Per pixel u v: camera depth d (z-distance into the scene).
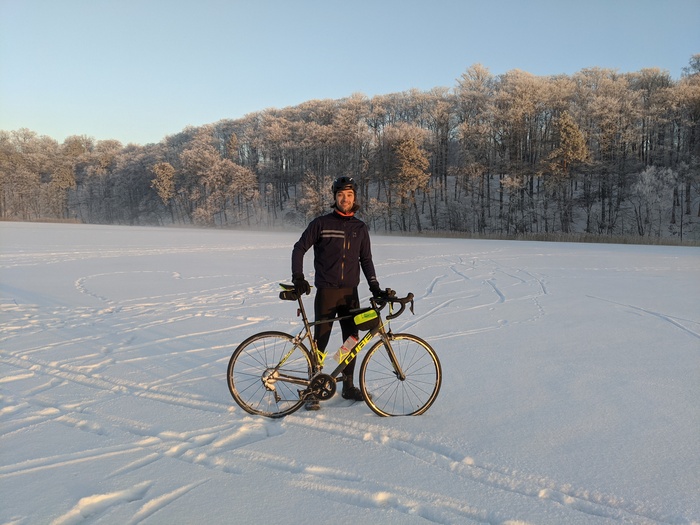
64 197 94.50
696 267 14.15
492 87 58.41
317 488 2.82
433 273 12.71
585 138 51.72
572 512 2.59
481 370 4.93
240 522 2.51
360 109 62.41
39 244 22.06
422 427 3.65
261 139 72.81
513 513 2.58
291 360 4.01
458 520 2.52
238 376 4.64
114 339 6.23
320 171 65.25
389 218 55.19
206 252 18.84
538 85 52.00
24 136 99.38
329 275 4.00
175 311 7.98
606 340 6.09
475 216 55.31
